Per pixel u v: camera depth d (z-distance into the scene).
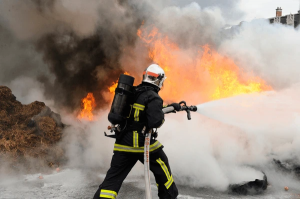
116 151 2.58
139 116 2.51
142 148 2.54
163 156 2.65
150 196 2.38
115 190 2.53
